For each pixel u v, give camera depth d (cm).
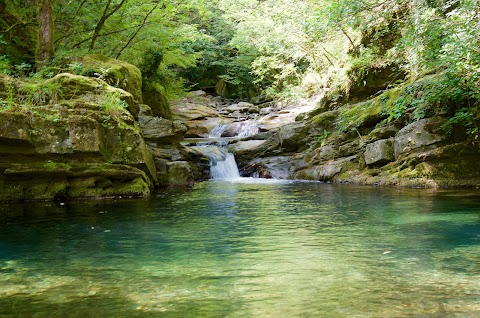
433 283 311
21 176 786
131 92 1169
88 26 1443
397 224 556
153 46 1664
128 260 396
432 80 965
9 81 842
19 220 613
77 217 638
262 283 320
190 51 2284
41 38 1084
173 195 920
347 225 559
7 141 746
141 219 623
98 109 884
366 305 268
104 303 278
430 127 998
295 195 909
